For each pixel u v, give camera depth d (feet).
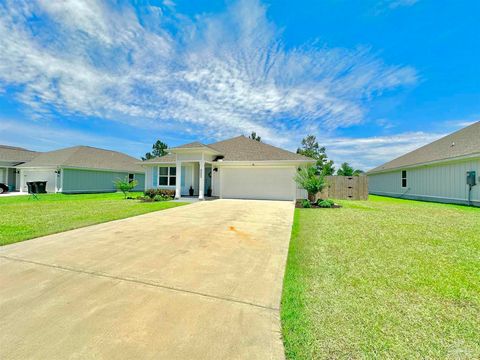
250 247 18.12
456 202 49.47
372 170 95.20
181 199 52.75
